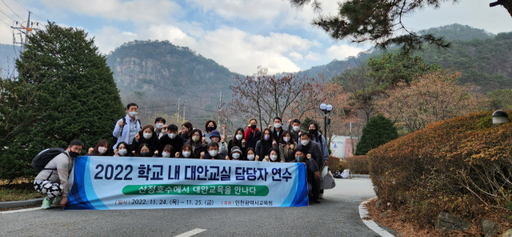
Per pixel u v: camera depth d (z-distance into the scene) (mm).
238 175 5953
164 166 5641
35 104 7594
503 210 3227
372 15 5926
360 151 22453
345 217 4965
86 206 5180
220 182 5832
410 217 4219
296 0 5973
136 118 7109
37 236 3545
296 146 6578
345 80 41219
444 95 21734
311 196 6832
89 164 5352
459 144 3514
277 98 21250
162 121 6996
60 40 8250
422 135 4777
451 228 3600
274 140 6977
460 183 3582
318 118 28547
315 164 6418
